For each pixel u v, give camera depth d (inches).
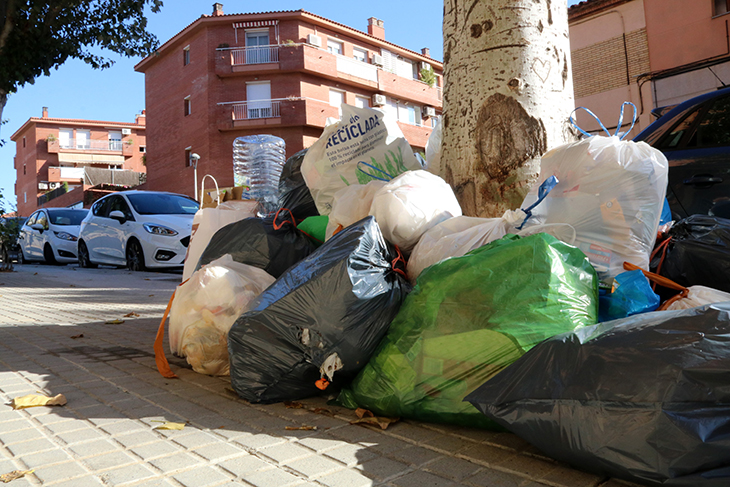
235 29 1248.2
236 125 1213.1
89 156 2316.7
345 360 98.8
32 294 317.7
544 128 145.1
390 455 81.6
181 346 130.3
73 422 97.7
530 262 91.0
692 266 113.0
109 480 74.4
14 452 84.4
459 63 153.9
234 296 127.1
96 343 170.6
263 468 77.6
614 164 109.1
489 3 148.2
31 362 144.6
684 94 624.7
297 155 184.9
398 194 123.4
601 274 106.1
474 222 118.3
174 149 1342.3
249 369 104.7
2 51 453.1
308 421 96.7
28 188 2343.8
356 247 101.0
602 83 691.4
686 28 622.2
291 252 141.8
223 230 145.0
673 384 62.8
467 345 88.2
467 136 151.1
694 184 164.9
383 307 99.7
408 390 92.1
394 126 168.6
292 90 1240.2
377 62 1405.0
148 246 442.6
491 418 78.7
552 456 74.2
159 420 98.0
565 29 153.6
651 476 62.4
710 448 59.4
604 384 67.4
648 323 70.9
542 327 86.5
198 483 73.2
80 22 486.0
